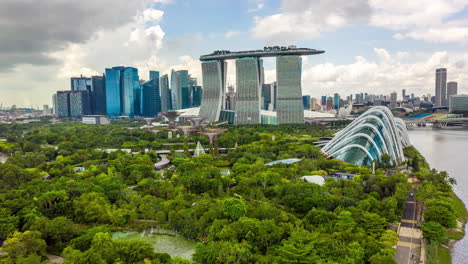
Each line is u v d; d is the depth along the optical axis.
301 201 171.50
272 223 138.75
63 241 146.12
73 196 185.00
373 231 139.50
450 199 192.25
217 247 123.56
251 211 163.12
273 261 116.12
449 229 165.38
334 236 133.00
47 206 176.12
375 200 169.12
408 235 150.12
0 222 149.25
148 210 170.00
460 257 139.75
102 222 168.62
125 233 161.62
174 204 174.12
